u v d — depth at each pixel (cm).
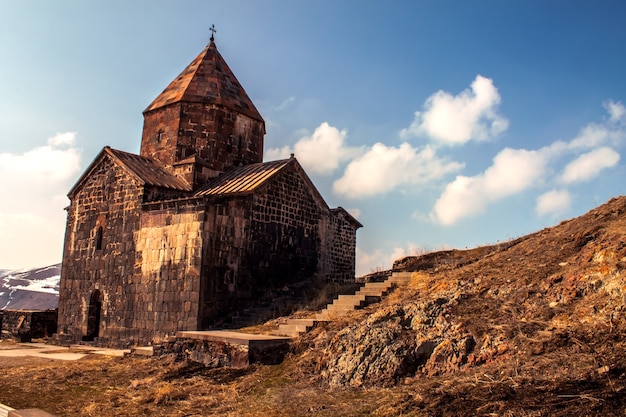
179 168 2458
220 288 1995
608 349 810
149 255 2102
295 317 1722
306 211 2484
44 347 2225
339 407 895
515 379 793
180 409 1038
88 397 1180
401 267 2686
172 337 1568
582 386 709
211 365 1388
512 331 970
